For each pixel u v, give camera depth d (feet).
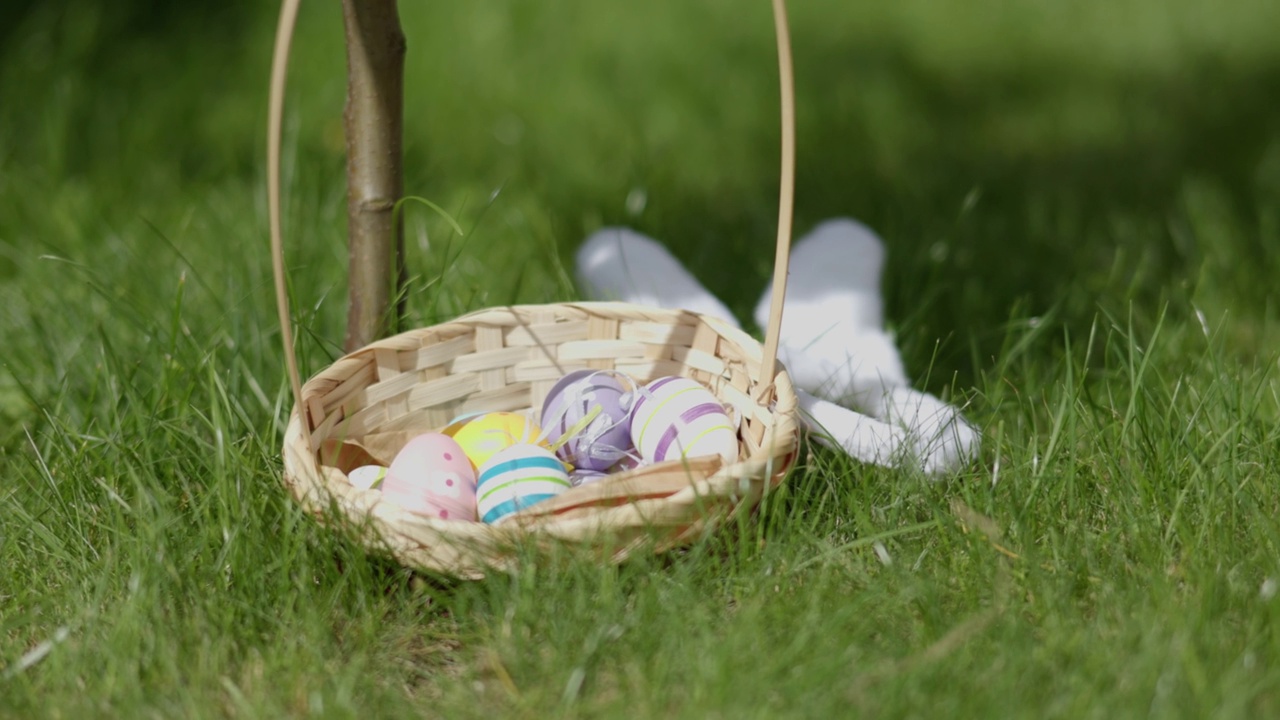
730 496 5.76
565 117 8.27
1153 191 7.75
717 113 8.42
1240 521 5.93
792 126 5.79
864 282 6.71
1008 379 6.40
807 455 6.21
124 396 6.35
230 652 5.74
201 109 8.22
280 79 5.66
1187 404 6.29
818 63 9.45
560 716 5.56
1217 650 5.59
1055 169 7.98
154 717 5.59
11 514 6.05
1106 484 6.05
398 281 6.37
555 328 6.24
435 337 6.15
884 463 6.11
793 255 6.90
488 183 7.72
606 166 7.89
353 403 6.07
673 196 7.70
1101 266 7.21
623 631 5.70
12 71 8.23
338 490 5.76
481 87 8.64
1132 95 9.00
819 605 5.75
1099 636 5.66
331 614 5.81
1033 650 5.63
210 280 6.95
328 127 8.02
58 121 7.72
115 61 8.69
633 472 5.80
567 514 5.77
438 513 5.88
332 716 5.56
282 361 6.45
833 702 5.52
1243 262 7.09
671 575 5.83
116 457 6.13
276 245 5.75
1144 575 5.79
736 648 5.62
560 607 5.74
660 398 6.07
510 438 6.05
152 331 6.49
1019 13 10.75
